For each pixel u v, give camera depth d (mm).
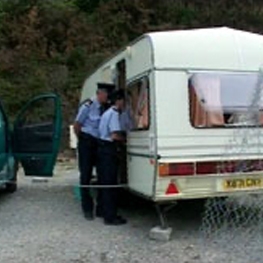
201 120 6266
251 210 6785
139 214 7691
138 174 6734
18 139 8633
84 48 22969
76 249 5852
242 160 6371
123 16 24625
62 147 16297
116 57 7734
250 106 6441
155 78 6156
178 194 6172
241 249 5715
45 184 10781
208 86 6328
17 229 6895
